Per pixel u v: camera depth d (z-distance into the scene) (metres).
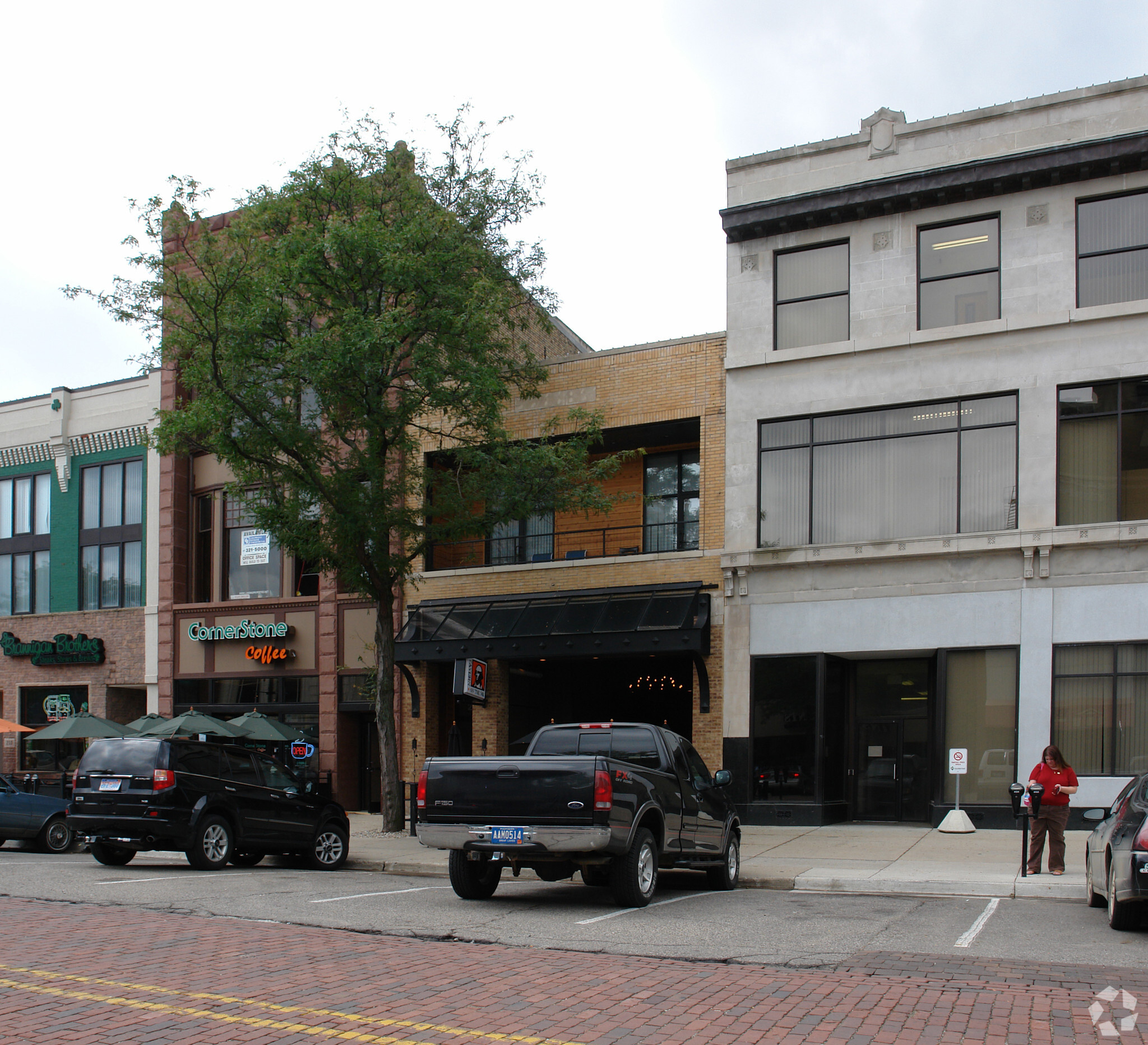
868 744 22.58
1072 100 20.84
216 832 15.61
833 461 22.41
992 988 7.80
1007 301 21.11
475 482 21.78
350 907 11.62
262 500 23.14
